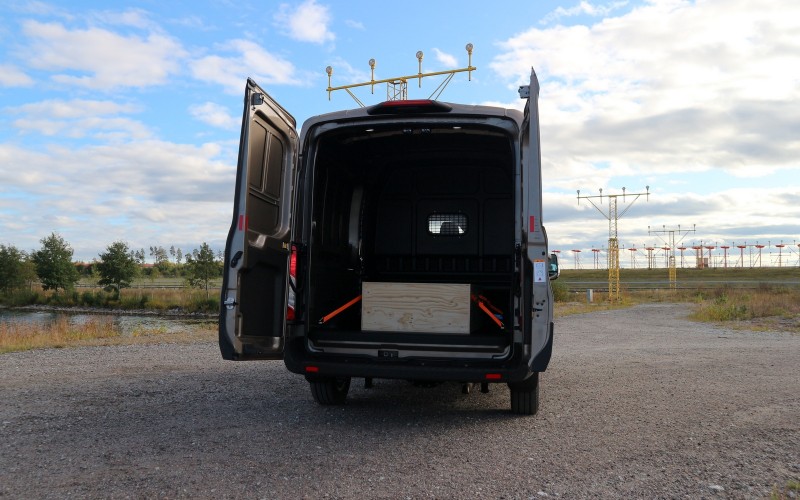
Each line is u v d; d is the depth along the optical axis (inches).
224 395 275.4
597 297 1787.6
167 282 3388.3
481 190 298.8
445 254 299.4
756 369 362.3
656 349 486.0
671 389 293.4
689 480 154.0
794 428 210.7
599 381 319.6
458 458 174.1
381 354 214.7
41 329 663.8
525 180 199.6
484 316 237.8
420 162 295.0
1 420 220.7
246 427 212.4
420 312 216.8
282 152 229.1
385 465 166.7
